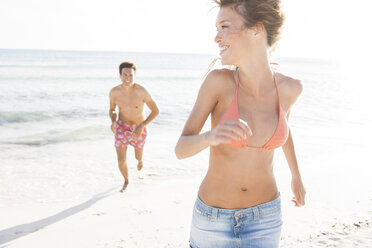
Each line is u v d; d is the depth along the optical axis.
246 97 1.63
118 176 6.22
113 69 39.69
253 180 1.66
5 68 34.81
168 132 9.96
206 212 1.67
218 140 1.27
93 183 5.85
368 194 5.20
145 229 4.05
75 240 3.77
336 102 18.59
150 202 5.01
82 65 46.75
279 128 1.63
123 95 5.71
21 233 4.00
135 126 5.71
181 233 3.94
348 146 8.62
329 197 5.05
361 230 3.79
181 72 43.03
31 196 5.25
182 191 5.50
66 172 6.37
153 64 65.25
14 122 11.05
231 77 1.64
